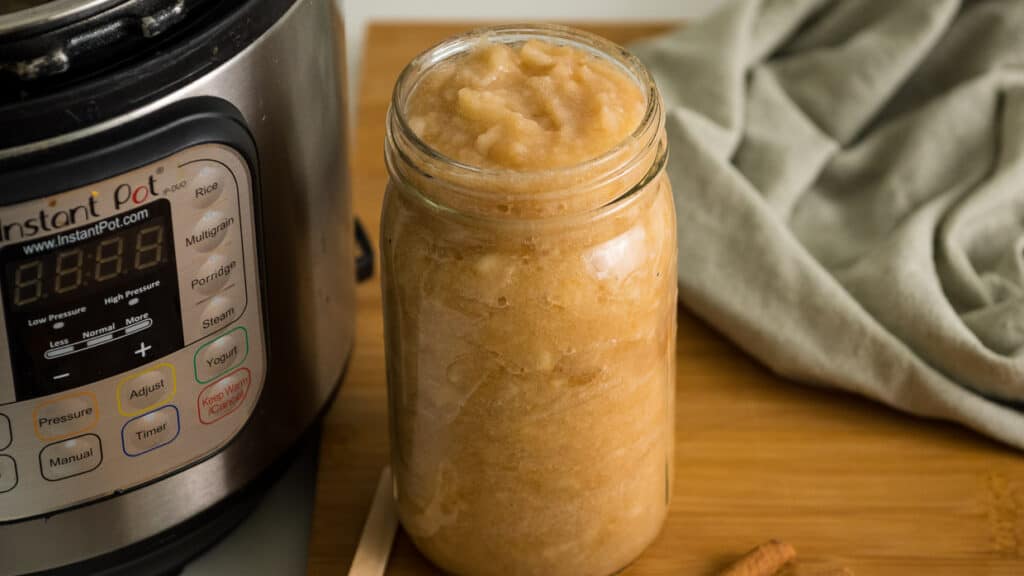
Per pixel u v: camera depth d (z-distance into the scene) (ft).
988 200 2.69
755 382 2.61
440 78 2.14
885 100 2.89
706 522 2.40
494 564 2.26
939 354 2.53
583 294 2.06
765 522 2.40
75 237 1.97
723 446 2.51
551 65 2.13
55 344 2.02
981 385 2.51
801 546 2.37
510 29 2.21
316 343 2.33
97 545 2.19
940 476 2.46
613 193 2.03
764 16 2.99
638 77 2.13
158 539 2.23
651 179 2.06
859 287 2.62
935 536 2.38
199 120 1.99
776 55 3.03
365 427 2.53
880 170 2.82
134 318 2.05
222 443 2.22
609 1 3.35
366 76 3.08
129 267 2.02
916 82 2.95
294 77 2.12
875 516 2.40
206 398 2.17
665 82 2.94
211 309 2.12
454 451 2.18
